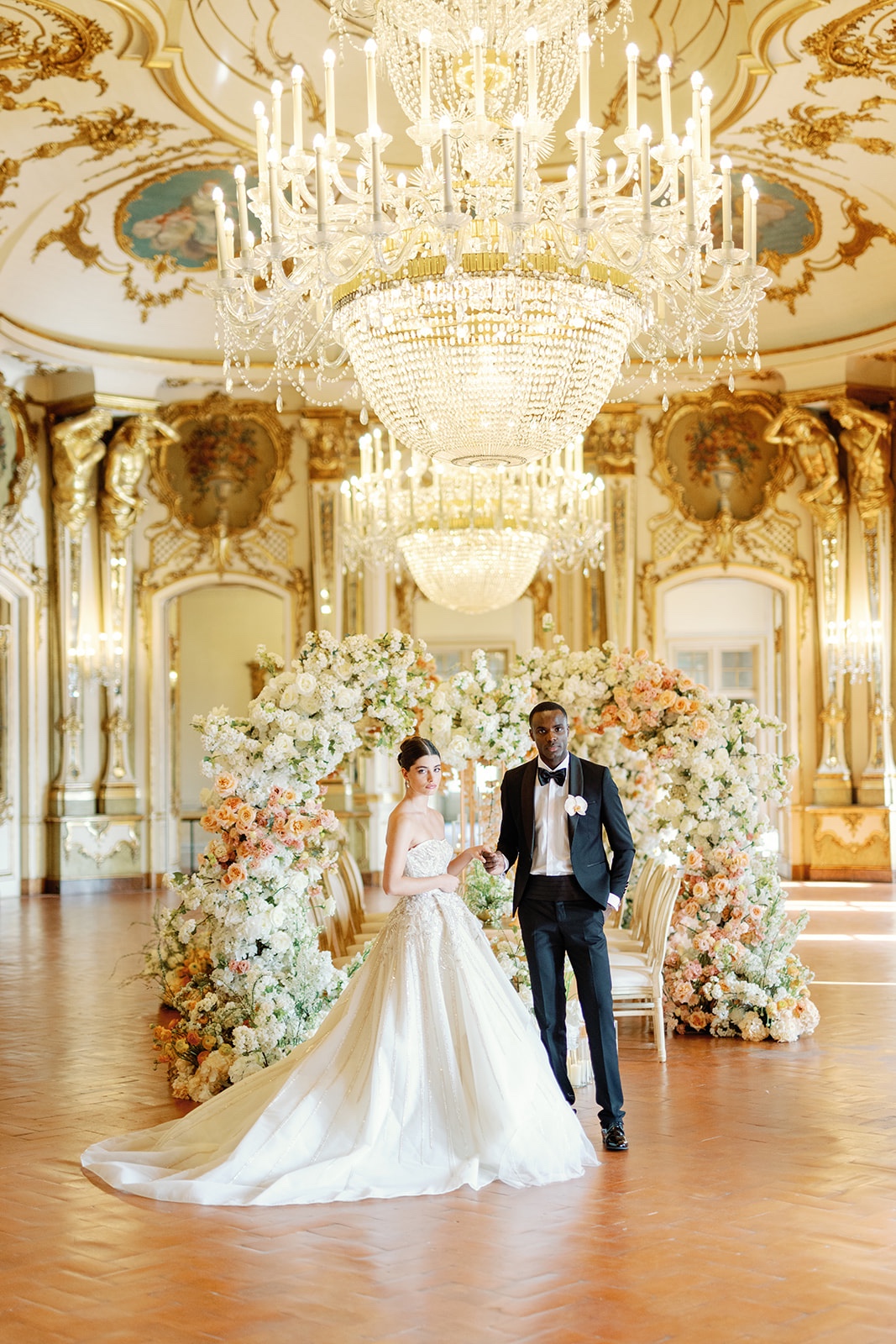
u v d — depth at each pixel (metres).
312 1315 3.51
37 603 15.17
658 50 9.80
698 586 18.03
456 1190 4.54
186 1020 6.39
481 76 5.68
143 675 15.79
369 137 5.30
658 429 15.77
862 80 9.54
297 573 15.92
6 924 12.48
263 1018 6.05
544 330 5.94
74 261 13.07
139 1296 3.65
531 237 5.80
